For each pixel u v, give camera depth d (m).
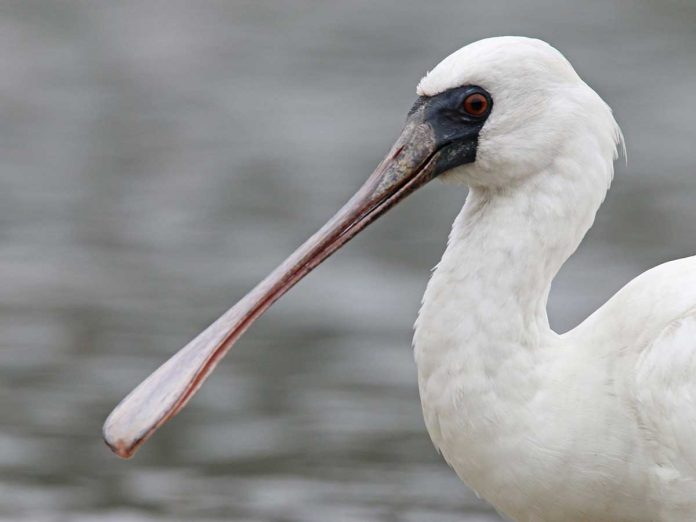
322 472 15.09
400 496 14.56
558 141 9.81
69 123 29.06
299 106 29.95
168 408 10.13
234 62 33.16
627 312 9.75
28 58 33.06
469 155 9.99
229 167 26.20
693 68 31.47
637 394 9.52
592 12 35.91
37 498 14.46
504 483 9.65
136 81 31.91
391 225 23.14
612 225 22.86
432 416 9.77
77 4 37.03
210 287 20.38
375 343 18.39
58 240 22.44
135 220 23.42
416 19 36.12
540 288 9.80
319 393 16.95
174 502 14.42
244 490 14.70
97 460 15.41
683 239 22.20
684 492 9.49
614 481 9.55
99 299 19.91
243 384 17.28
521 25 35.03
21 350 18.12
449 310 9.70
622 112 28.56
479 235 9.84
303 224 23.08
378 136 27.73
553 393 9.58
